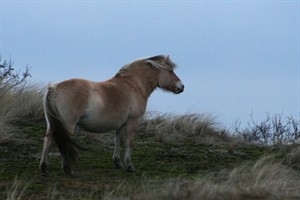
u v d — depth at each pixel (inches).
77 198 565.9
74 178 644.1
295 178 663.8
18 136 796.0
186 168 726.5
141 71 713.6
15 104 861.2
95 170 689.0
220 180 644.7
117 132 706.2
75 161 636.1
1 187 598.5
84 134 847.7
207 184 526.3
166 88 735.7
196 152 814.5
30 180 625.0
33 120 870.4
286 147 877.2
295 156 771.4
